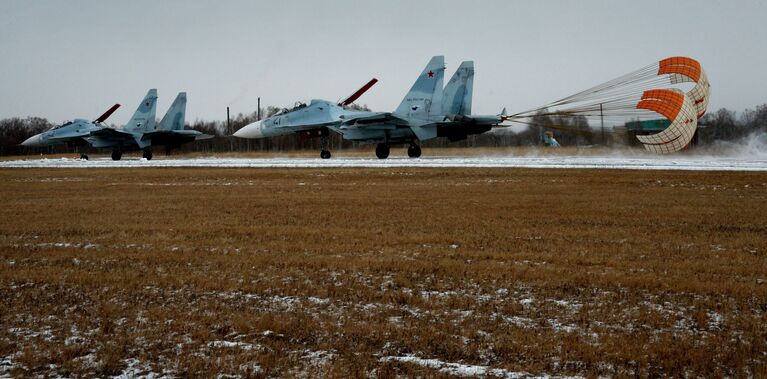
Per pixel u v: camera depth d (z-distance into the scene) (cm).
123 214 1719
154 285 903
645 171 2852
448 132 4078
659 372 585
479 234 1327
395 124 4119
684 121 3231
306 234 1342
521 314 758
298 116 4606
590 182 2492
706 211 1680
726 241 1229
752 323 718
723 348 642
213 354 633
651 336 679
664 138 3291
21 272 984
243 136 4828
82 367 604
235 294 854
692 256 1083
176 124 5453
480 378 573
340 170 3212
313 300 822
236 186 2592
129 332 700
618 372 584
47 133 5694
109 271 990
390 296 836
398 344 660
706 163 3316
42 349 649
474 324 720
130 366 606
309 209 1784
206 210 1789
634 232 1344
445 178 2730
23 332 702
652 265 1009
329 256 1098
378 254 1114
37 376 584
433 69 4053
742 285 872
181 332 699
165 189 2508
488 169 3045
